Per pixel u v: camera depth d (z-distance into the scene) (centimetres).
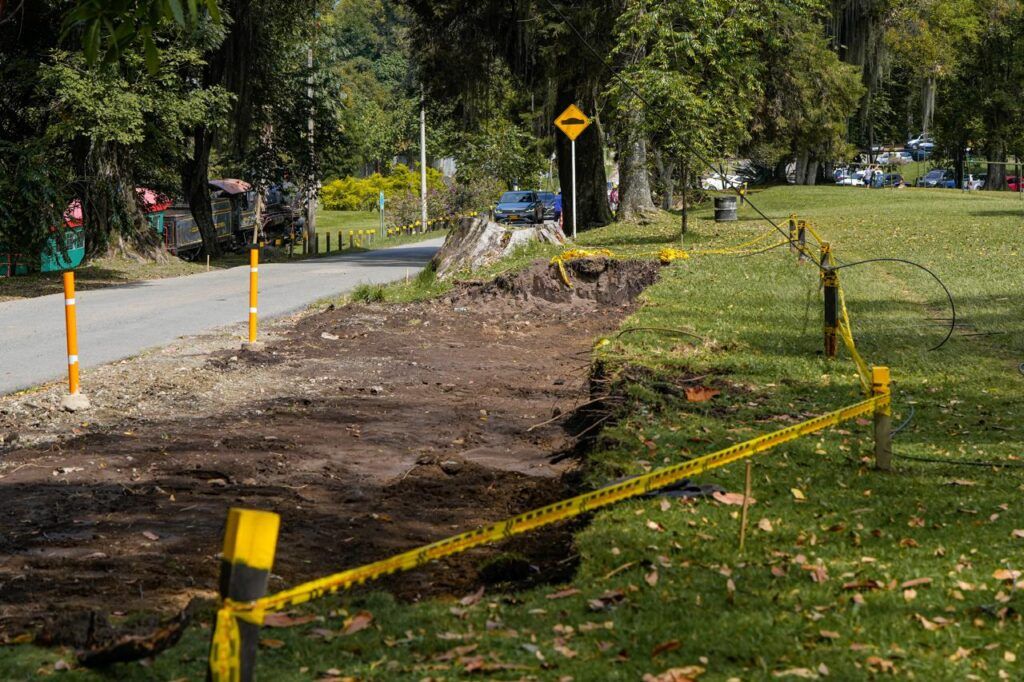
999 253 2500
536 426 1047
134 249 3466
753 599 538
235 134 4016
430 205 7325
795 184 7012
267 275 2784
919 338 1455
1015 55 6309
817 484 767
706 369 1241
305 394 1191
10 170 2673
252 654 346
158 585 615
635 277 2059
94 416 1059
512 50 3725
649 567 592
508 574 632
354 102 9612
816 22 4644
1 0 725
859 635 491
